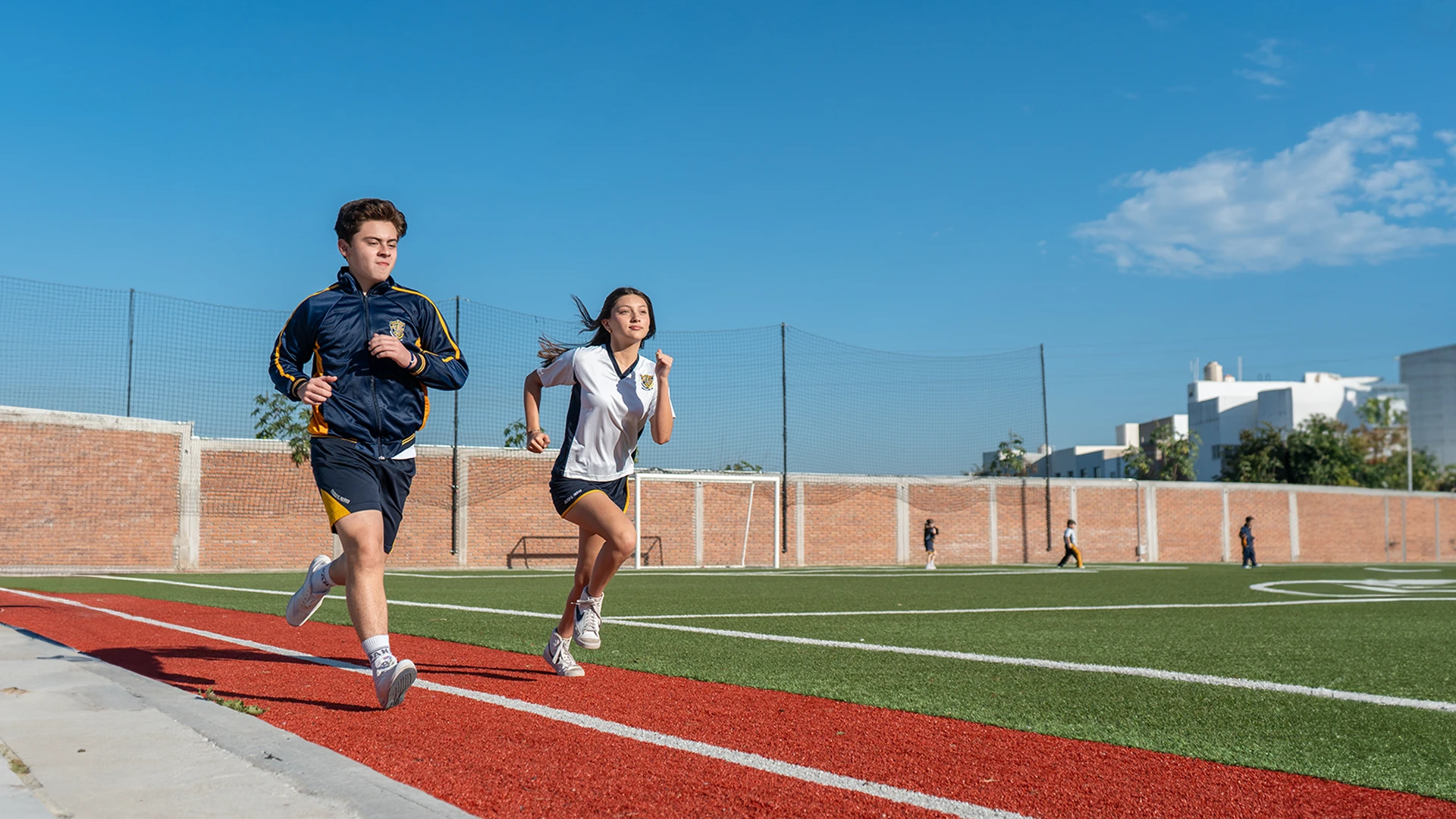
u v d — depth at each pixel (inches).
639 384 191.6
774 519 1344.7
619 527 186.9
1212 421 3289.9
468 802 107.0
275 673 200.8
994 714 164.7
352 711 157.2
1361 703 178.2
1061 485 1566.2
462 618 351.3
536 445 195.8
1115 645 277.1
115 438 940.0
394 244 167.8
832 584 668.7
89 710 142.4
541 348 199.8
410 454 169.0
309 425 162.9
